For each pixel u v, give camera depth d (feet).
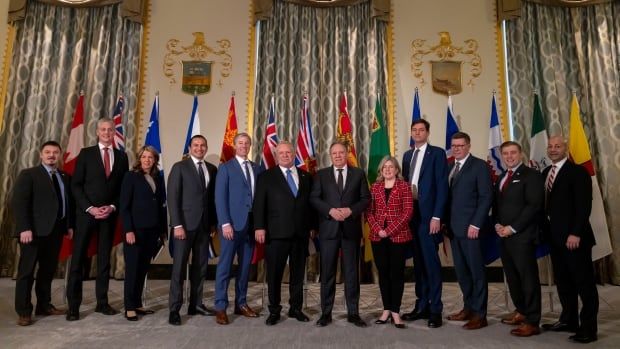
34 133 16.58
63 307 11.24
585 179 8.87
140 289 10.48
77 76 17.03
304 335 8.68
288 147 10.18
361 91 17.37
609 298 13.12
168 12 17.66
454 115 17.12
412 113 17.02
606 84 16.90
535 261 9.08
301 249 10.02
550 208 9.25
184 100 17.10
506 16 17.26
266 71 17.26
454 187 10.07
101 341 8.16
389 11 17.30
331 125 17.07
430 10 17.81
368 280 15.96
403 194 9.59
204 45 17.48
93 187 10.25
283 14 17.76
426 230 9.90
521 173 9.41
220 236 10.16
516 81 17.24
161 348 7.77
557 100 17.01
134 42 17.30
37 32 17.31
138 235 10.08
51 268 10.32
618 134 16.46
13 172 16.38
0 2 17.40
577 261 8.64
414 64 17.47
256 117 16.99
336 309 11.21
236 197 10.27
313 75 17.40
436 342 8.30
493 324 9.75
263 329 9.12
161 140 16.75
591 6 17.63
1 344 7.95
